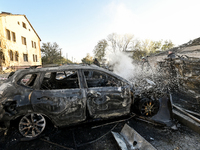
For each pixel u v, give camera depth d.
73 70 2.31
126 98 2.47
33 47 24.83
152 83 2.95
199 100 2.93
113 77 2.53
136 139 1.94
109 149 1.90
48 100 2.03
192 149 1.86
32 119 2.09
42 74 2.16
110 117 2.44
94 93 2.23
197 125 2.25
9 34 16.86
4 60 15.41
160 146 1.93
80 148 1.93
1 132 2.34
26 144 2.03
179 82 3.92
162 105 2.84
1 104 1.85
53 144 2.02
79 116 2.20
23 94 1.97
